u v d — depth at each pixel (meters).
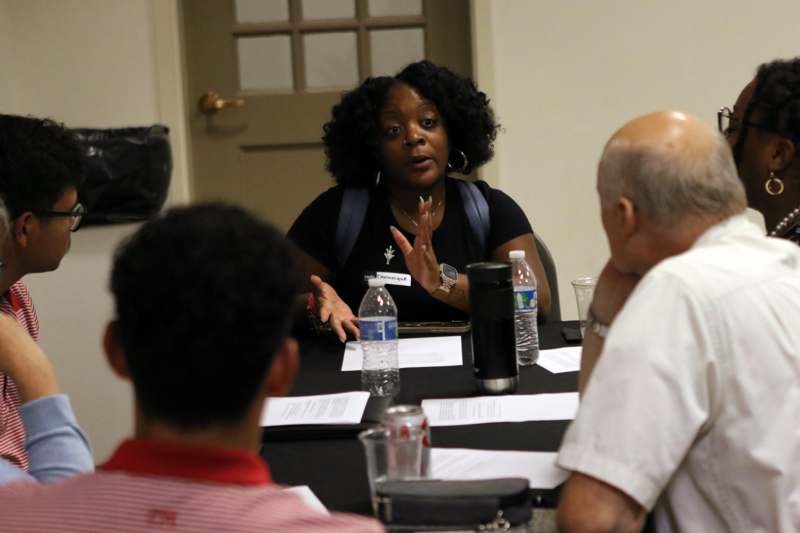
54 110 5.90
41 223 2.73
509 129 5.85
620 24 5.77
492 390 2.86
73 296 5.88
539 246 4.30
